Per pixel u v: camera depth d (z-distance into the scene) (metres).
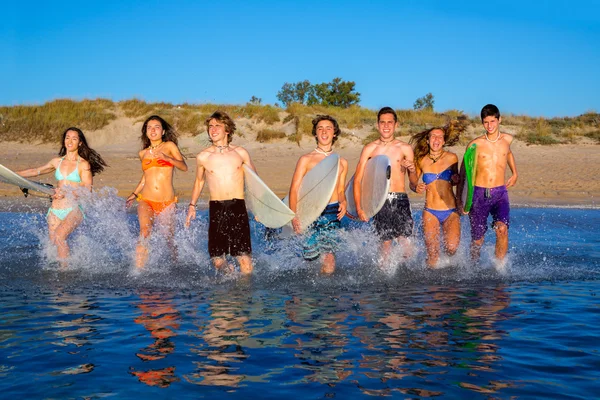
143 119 26.94
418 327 4.68
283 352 4.11
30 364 3.87
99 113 27.16
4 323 4.77
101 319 4.91
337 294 5.89
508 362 3.91
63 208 7.67
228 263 7.18
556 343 4.28
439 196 7.46
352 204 7.88
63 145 7.71
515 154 21.97
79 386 3.52
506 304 5.45
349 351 4.12
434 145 7.43
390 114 7.44
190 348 4.19
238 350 4.15
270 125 26.16
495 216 7.48
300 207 7.21
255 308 5.30
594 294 5.86
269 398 3.38
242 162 7.00
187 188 15.76
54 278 6.63
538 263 7.62
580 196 14.78
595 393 3.43
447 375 3.70
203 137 7.45
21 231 10.40
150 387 3.52
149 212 7.48
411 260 7.52
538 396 3.39
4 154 21.66
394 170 7.43
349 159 20.70
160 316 5.01
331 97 39.31
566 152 22.28
